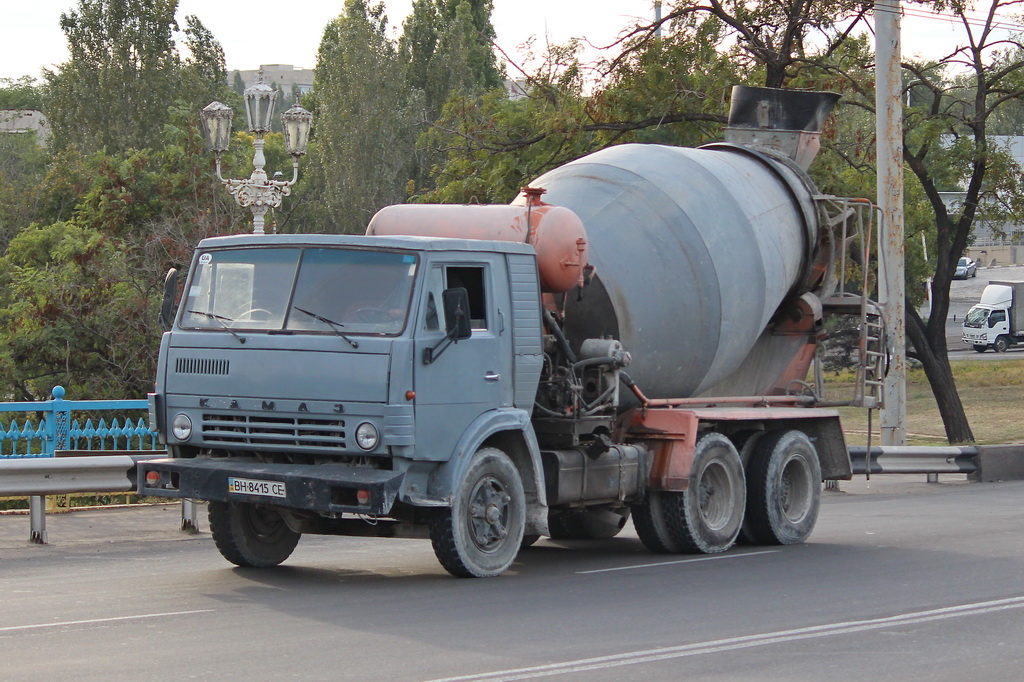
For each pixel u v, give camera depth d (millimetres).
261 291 13055
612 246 15781
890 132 28547
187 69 77750
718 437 16375
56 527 17922
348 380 12359
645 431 15969
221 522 13836
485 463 13234
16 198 63500
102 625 10414
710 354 16656
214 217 36656
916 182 40844
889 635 10383
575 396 14703
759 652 9641
